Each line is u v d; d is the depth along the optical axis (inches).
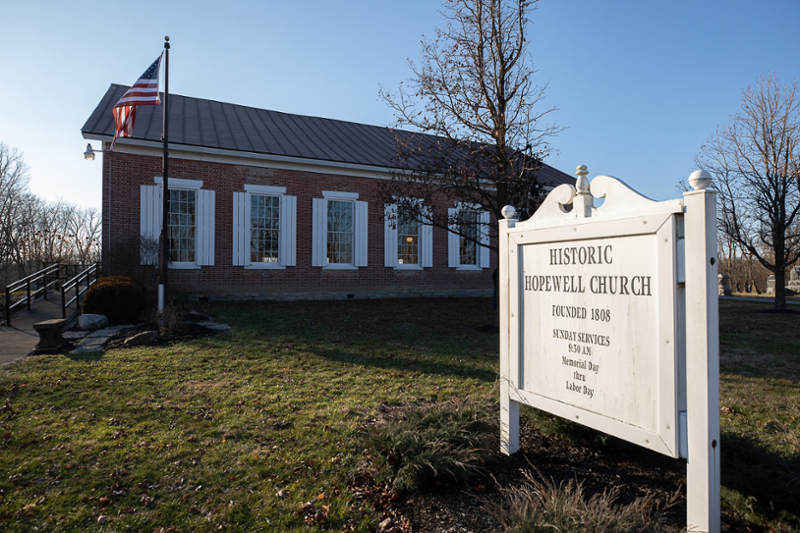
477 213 490.9
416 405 227.9
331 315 530.6
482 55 422.0
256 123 778.2
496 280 594.2
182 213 606.2
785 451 153.6
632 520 101.5
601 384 129.5
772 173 657.6
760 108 646.5
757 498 119.4
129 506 133.0
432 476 145.9
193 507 132.6
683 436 109.7
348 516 128.6
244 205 641.6
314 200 690.2
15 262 1582.2
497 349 371.6
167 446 172.6
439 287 798.5
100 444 171.8
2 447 167.9
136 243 558.9
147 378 265.9
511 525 109.0
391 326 471.5
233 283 636.7
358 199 723.4
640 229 118.1
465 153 460.4
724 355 359.3
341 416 207.8
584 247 135.9
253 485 145.6
